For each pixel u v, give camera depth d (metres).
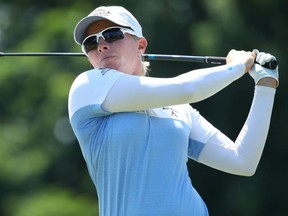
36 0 61.72
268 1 56.97
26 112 55.09
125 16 14.63
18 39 59.72
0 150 54.03
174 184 13.95
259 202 53.53
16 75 54.97
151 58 15.48
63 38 54.72
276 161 55.06
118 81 14.15
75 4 58.06
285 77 55.28
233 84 53.31
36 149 54.50
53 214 51.12
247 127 14.84
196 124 14.91
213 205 53.59
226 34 54.88
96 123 14.24
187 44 54.31
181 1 55.59
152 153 13.95
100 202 14.27
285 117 55.09
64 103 53.62
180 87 14.06
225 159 14.86
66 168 54.38
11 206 52.62
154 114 14.24
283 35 57.16
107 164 14.08
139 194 13.87
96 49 14.69
